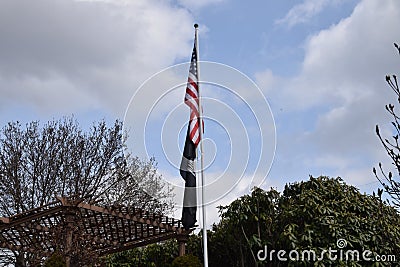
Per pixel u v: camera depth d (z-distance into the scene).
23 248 9.12
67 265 7.81
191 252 11.20
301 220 9.31
